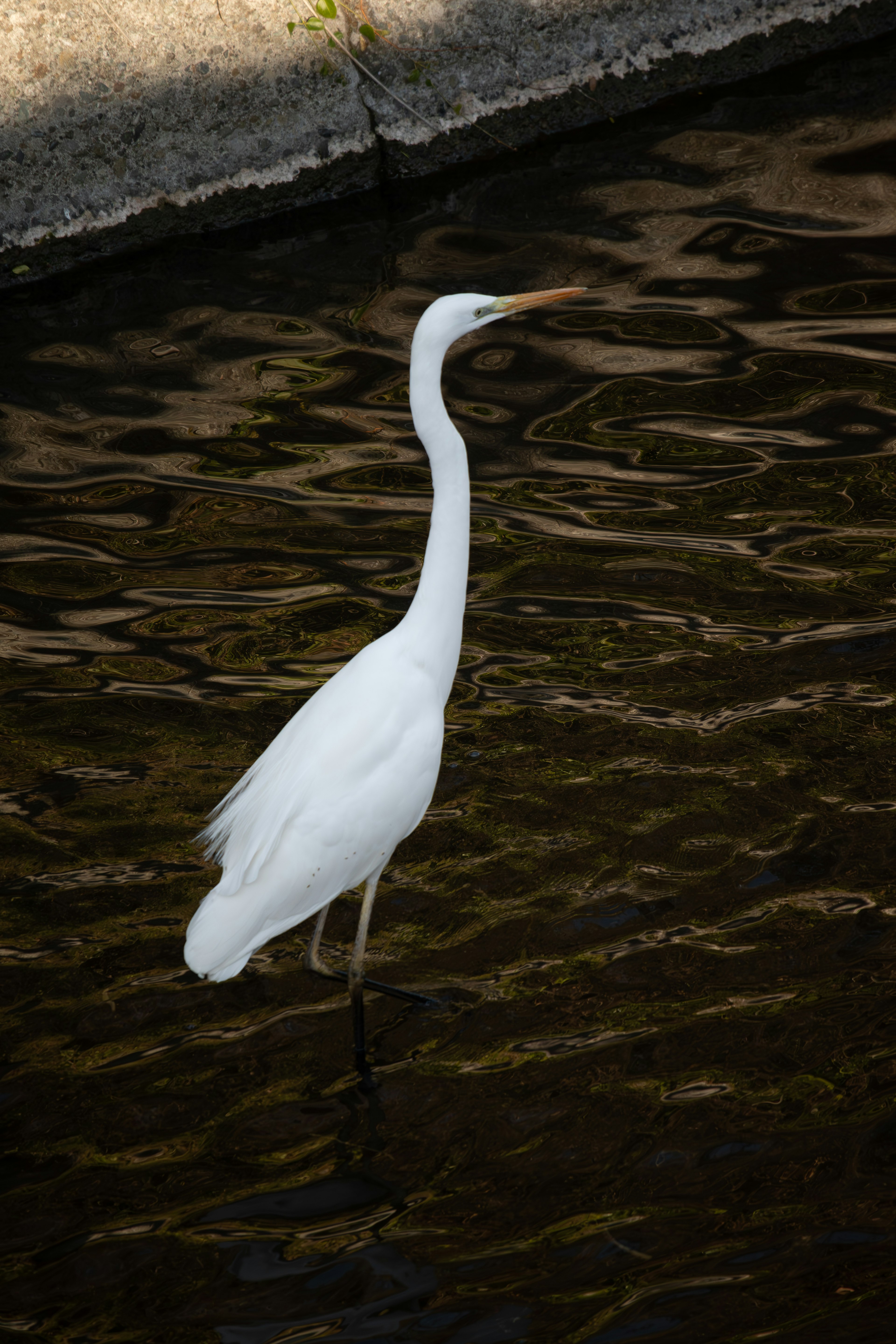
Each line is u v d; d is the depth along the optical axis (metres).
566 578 9.60
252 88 14.45
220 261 14.17
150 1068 6.29
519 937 6.95
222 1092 6.15
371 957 6.94
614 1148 5.69
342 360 12.29
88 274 14.13
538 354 12.18
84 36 13.55
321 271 13.77
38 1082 6.21
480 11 15.05
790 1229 5.25
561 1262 5.19
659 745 8.16
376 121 15.09
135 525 10.43
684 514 10.15
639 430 11.08
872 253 13.20
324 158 14.99
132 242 14.52
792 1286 5.01
